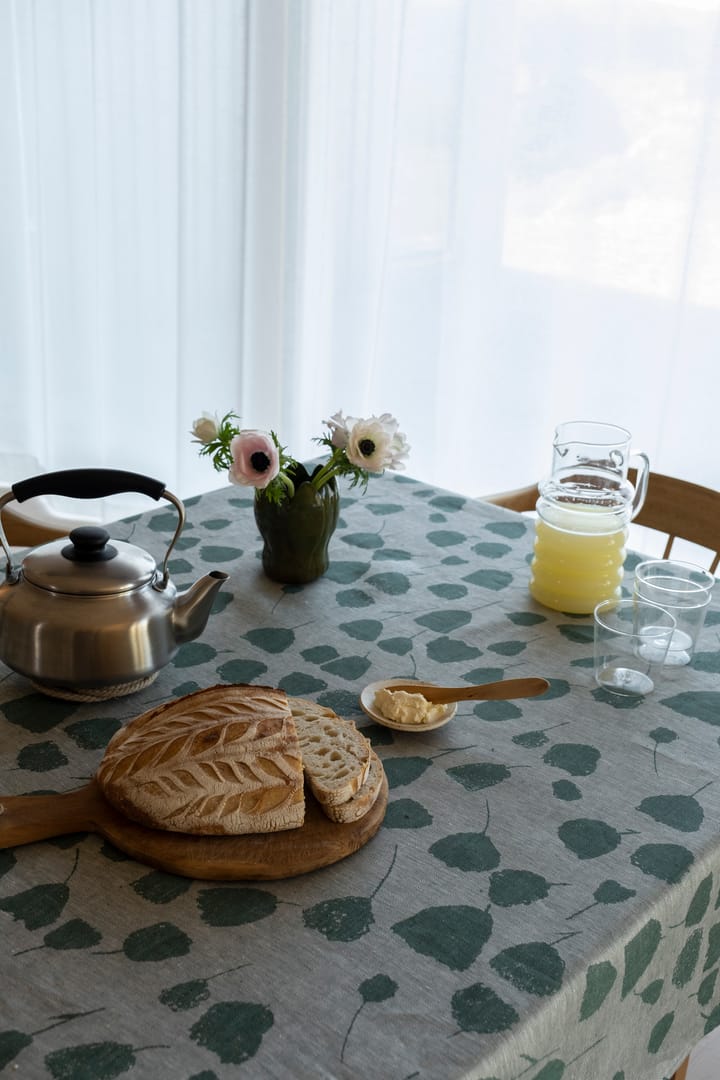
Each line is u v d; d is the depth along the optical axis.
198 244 2.71
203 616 1.06
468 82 2.34
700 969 0.93
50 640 0.99
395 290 2.57
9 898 0.80
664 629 1.15
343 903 0.81
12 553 1.35
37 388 3.03
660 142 2.19
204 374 2.83
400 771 0.97
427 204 2.47
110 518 3.00
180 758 0.85
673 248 2.24
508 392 2.52
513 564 1.42
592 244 2.32
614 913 0.81
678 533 1.73
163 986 0.73
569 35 2.21
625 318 2.33
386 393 2.67
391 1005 0.72
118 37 2.64
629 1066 0.86
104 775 0.88
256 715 0.89
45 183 2.81
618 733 1.05
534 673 1.16
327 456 1.71
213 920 0.79
